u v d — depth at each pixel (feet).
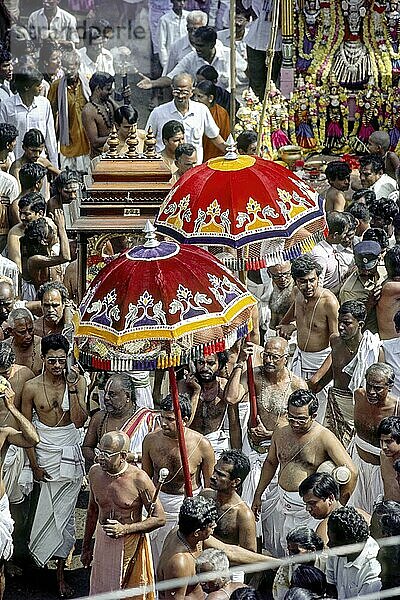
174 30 58.39
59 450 32.30
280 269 38.29
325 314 36.09
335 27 55.67
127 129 47.03
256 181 33.60
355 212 42.50
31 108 51.72
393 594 25.93
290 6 54.75
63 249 39.37
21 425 31.32
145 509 29.63
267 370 32.91
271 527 31.60
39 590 32.45
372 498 32.19
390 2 55.47
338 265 39.91
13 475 32.04
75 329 28.53
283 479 30.86
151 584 28.76
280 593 27.07
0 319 35.29
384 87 55.72
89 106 51.78
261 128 48.11
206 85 52.39
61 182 41.68
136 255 28.71
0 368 31.48
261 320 41.93
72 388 32.40
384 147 50.31
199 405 32.91
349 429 34.76
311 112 55.36
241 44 57.11
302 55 55.77
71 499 32.58
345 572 26.27
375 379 31.35
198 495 29.19
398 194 46.32
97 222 40.32
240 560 28.25
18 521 32.68
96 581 28.78
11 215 43.37
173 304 27.81
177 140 47.03
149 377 39.96
